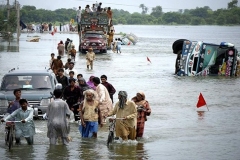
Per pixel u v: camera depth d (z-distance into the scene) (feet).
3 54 271.90
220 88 155.84
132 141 84.23
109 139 81.35
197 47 190.60
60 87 95.14
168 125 100.48
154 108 119.75
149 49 345.92
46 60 237.25
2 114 102.32
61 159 72.79
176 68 193.67
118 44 305.53
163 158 74.13
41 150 77.97
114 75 185.16
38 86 107.45
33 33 593.42
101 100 97.35
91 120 86.07
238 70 191.72
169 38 565.94
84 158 73.41
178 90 149.69
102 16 309.01
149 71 201.77
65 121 80.28
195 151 78.64
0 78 165.17
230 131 94.53
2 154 75.46
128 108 83.41
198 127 98.43
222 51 192.03
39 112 103.24
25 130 80.48
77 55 283.18
